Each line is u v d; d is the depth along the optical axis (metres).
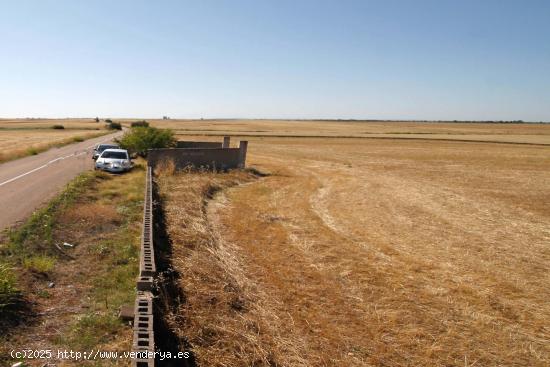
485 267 9.62
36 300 5.97
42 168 22.94
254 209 15.05
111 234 9.59
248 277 8.20
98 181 17.81
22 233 8.84
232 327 5.92
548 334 6.64
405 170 31.50
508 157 44.38
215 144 34.09
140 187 16.36
